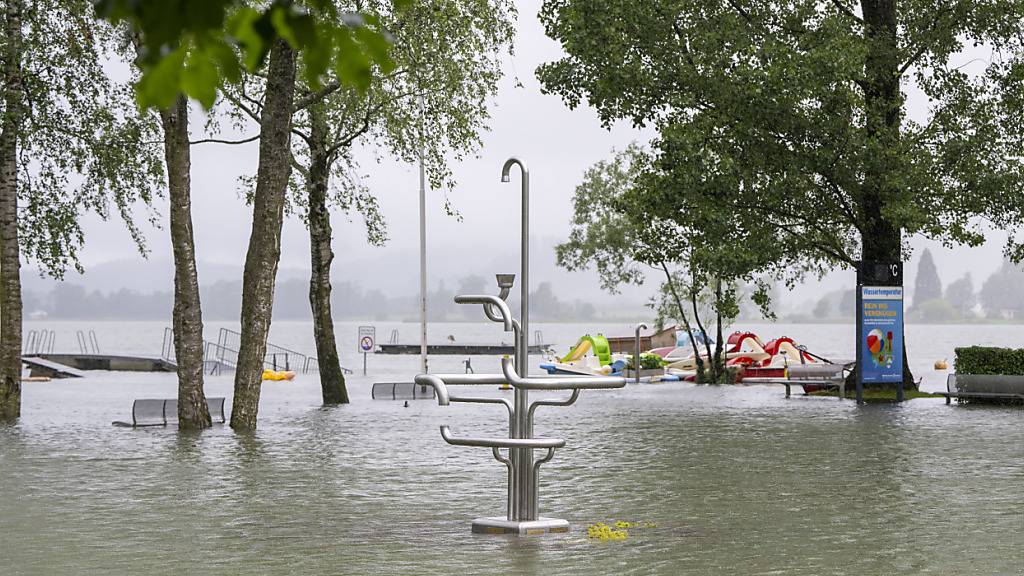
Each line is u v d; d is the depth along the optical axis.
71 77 30.25
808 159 34.97
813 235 38.09
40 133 30.58
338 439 24.48
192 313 27.45
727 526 12.82
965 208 36.53
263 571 10.17
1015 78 35.97
